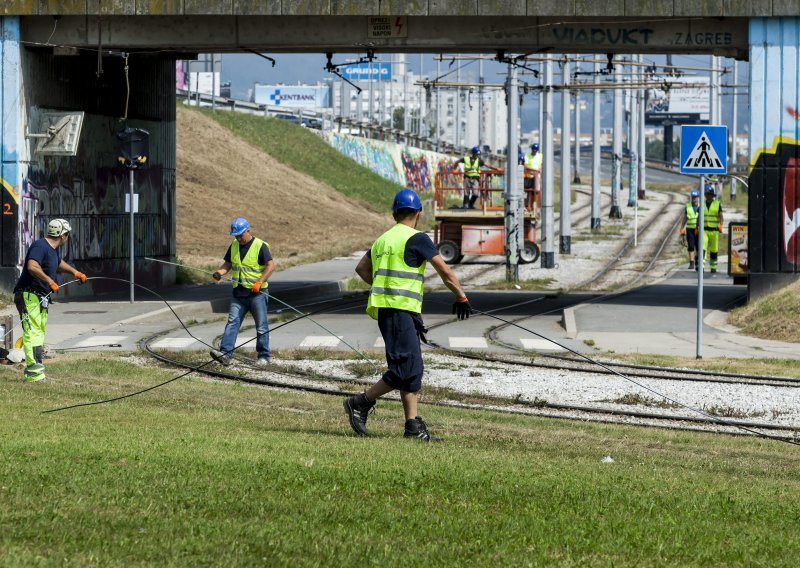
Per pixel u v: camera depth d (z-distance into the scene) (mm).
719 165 53438
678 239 162250
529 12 76000
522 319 72750
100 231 88500
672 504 20688
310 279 100812
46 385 40312
